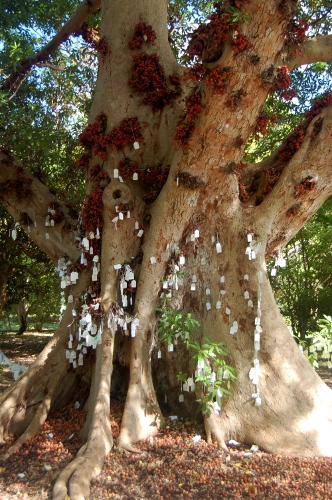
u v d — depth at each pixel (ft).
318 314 42.11
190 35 16.22
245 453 16.60
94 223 19.30
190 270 19.30
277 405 17.39
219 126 16.53
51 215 21.63
